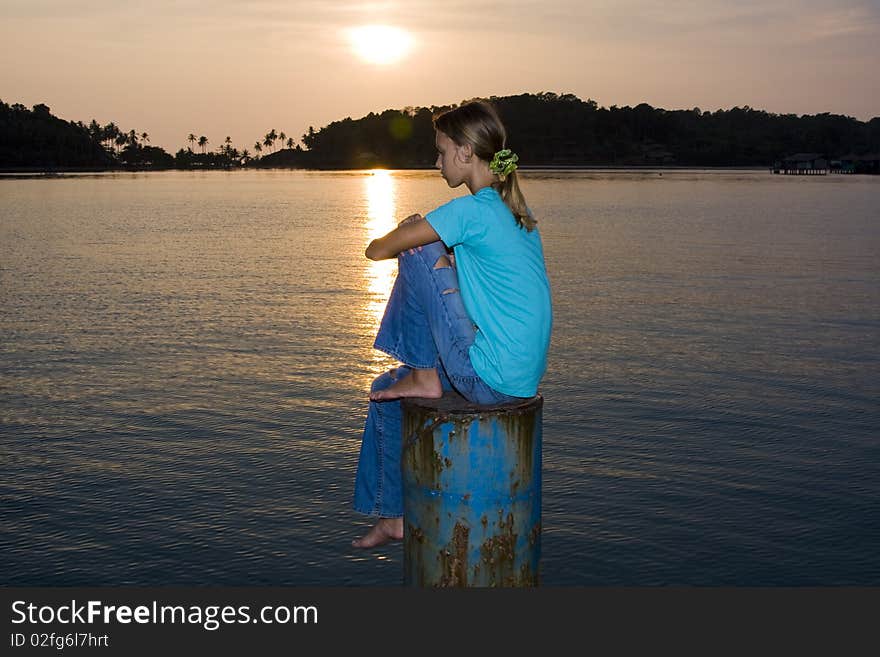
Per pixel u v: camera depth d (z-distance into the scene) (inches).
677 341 466.0
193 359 424.8
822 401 336.8
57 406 337.4
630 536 213.6
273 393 354.9
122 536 214.4
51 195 3467.0
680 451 277.4
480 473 118.0
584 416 318.3
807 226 1497.3
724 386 361.7
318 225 1723.7
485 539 119.3
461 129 127.3
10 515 227.5
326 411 327.3
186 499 237.8
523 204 130.6
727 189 3993.6
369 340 475.8
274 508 231.1
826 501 234.7
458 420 117.0
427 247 127.8
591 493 242.2
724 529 217.3
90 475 257.0
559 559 201.0
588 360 416.5
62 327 520.7
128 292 686.5
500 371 123.9
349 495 240.4
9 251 1075.9
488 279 125.6
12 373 395.9
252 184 6446.9
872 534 214.1
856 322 524.4
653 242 1173.7
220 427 306.2
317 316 564.1
